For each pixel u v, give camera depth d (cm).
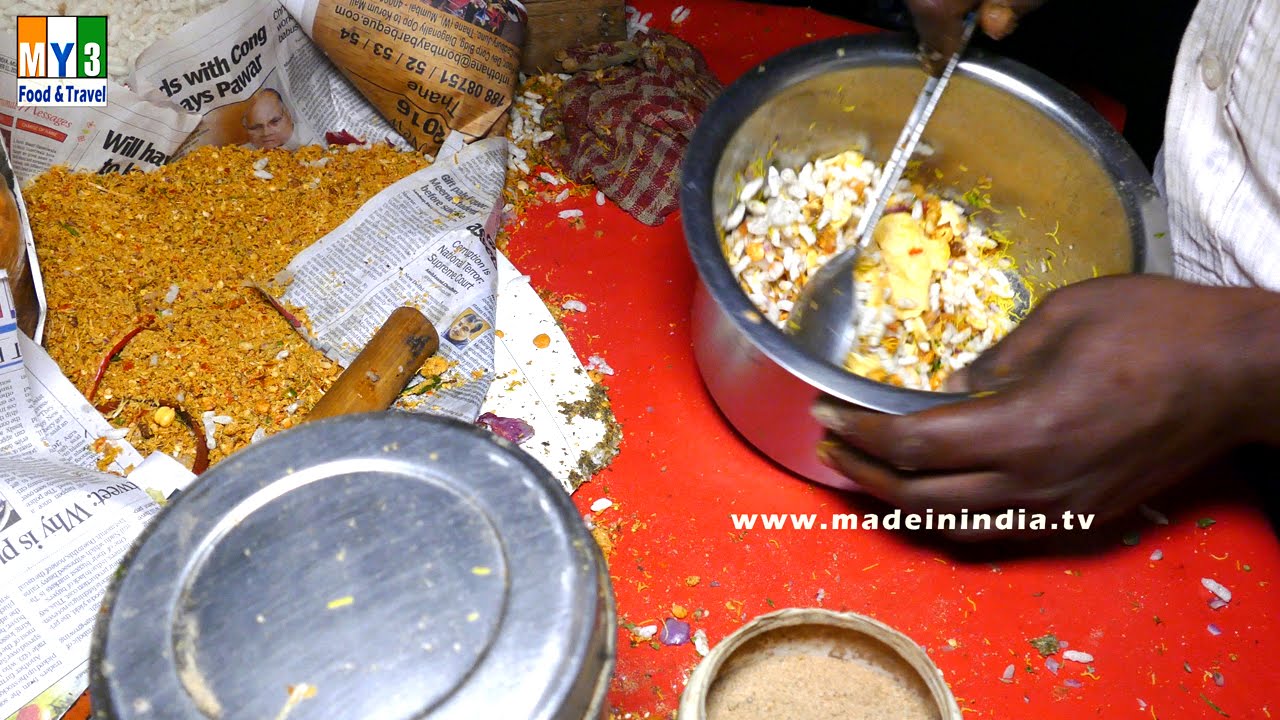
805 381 79
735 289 84
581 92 133
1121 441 75
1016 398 73
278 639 50
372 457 56
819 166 112
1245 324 73
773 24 150
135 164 122
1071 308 78
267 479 55
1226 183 93
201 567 52
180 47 115
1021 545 99
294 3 119
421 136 129
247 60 120
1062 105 98
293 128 129
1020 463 75
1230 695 89
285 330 110
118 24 115
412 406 102
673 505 101
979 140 106
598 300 118
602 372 111
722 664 74
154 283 113
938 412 74
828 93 104
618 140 128
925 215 113
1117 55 133
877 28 152
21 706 79
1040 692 89
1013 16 91
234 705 48
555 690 48
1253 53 85
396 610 51
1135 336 74
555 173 132
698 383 111
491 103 127
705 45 147
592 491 102
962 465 76
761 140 103
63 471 92
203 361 106
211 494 55
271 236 118
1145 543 99
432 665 49
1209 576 97
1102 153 96
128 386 104
